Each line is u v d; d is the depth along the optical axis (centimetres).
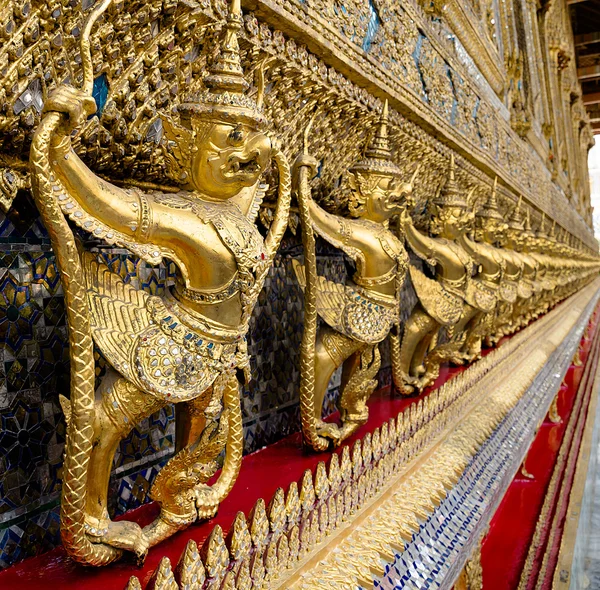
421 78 198
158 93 98
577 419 458
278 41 118
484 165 284
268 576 92
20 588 83
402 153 196
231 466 106
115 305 85
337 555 109
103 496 85
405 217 190
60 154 71
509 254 299
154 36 94
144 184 107
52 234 72
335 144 154
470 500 160
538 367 345
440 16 222
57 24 79
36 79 81
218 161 87
